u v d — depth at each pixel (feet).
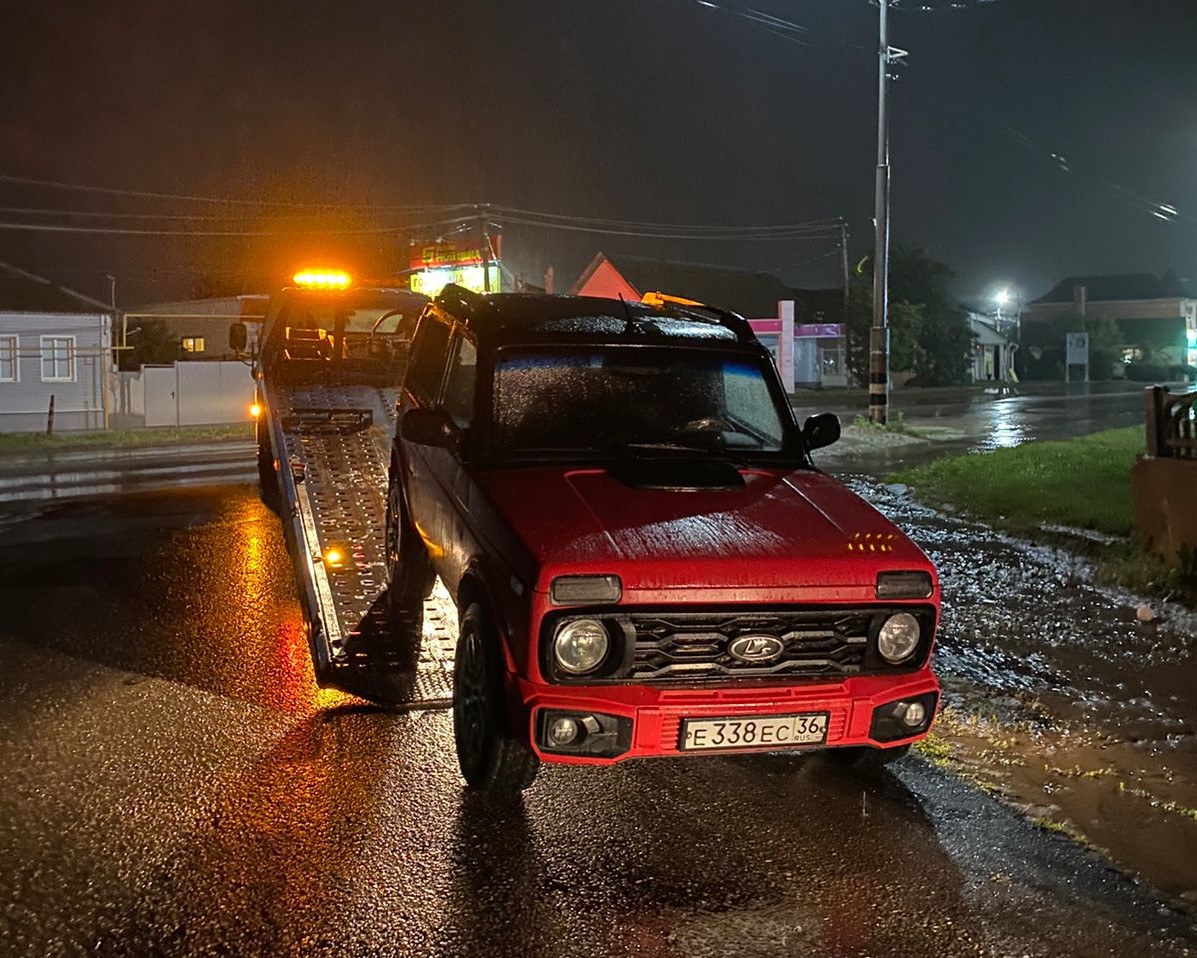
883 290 78.69
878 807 15.75
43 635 24.06
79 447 77.41
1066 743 18.21
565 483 15.58
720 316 20.16
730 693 13.65
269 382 37.91
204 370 103.45
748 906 12.90
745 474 16.69
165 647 23.24
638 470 16.03
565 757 13.37
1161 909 12.99
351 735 18.24
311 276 41.75
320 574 23.97
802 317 182.80
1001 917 12.74
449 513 17.79
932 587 14.38
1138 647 23.32
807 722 13.84
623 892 13.16
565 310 19.13
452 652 20.57
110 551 33.60
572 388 17.52
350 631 21.13
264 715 19.16
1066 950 12.05
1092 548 32.07
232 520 39.29
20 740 17.78
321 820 14.99
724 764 17.31
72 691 20.30
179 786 16.05
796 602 13.79
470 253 128.36
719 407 17.94
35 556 32.86
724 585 13.55
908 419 96.17
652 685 13.65
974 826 15.19
